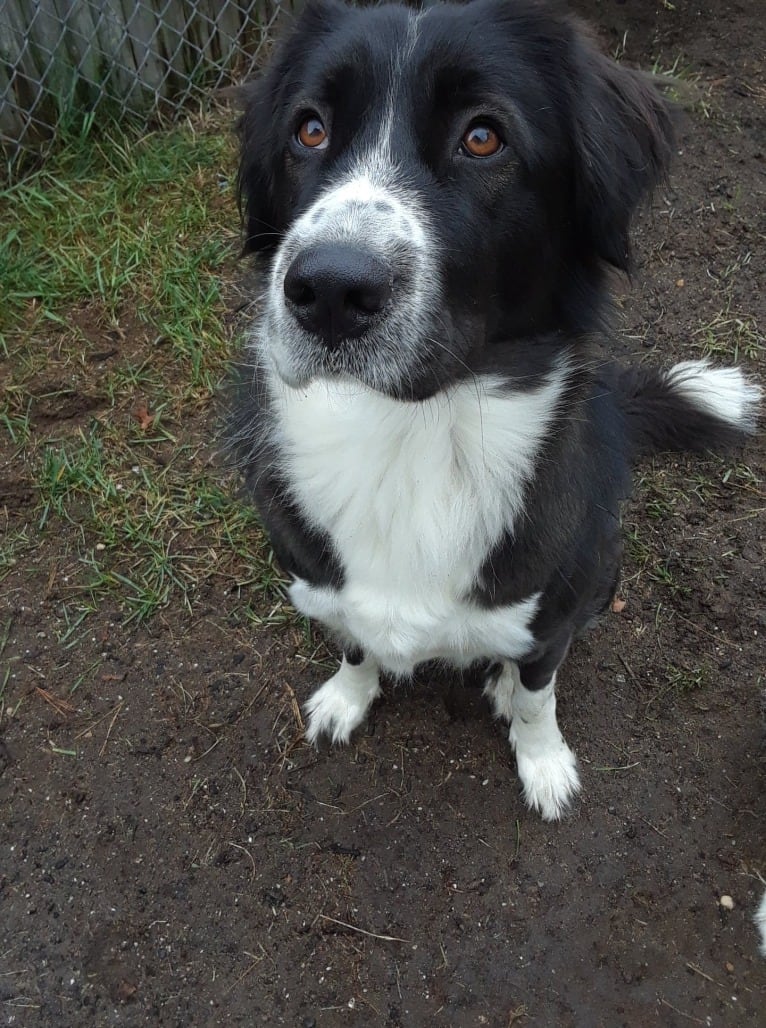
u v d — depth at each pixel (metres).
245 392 0.49
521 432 0.43
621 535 0.66
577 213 0.41
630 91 0.42
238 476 0.69
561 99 0.39
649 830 0.57
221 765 0.60
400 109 0.36
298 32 0.43
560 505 0.45
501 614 0.46
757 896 0.54
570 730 0.61
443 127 0.37
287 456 0.45
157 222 0.90
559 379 0.44
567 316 0.43
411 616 0.46
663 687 0.63
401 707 0.62
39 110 1.00
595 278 0.44
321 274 0.32
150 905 0.54
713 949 0.52
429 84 0.36
